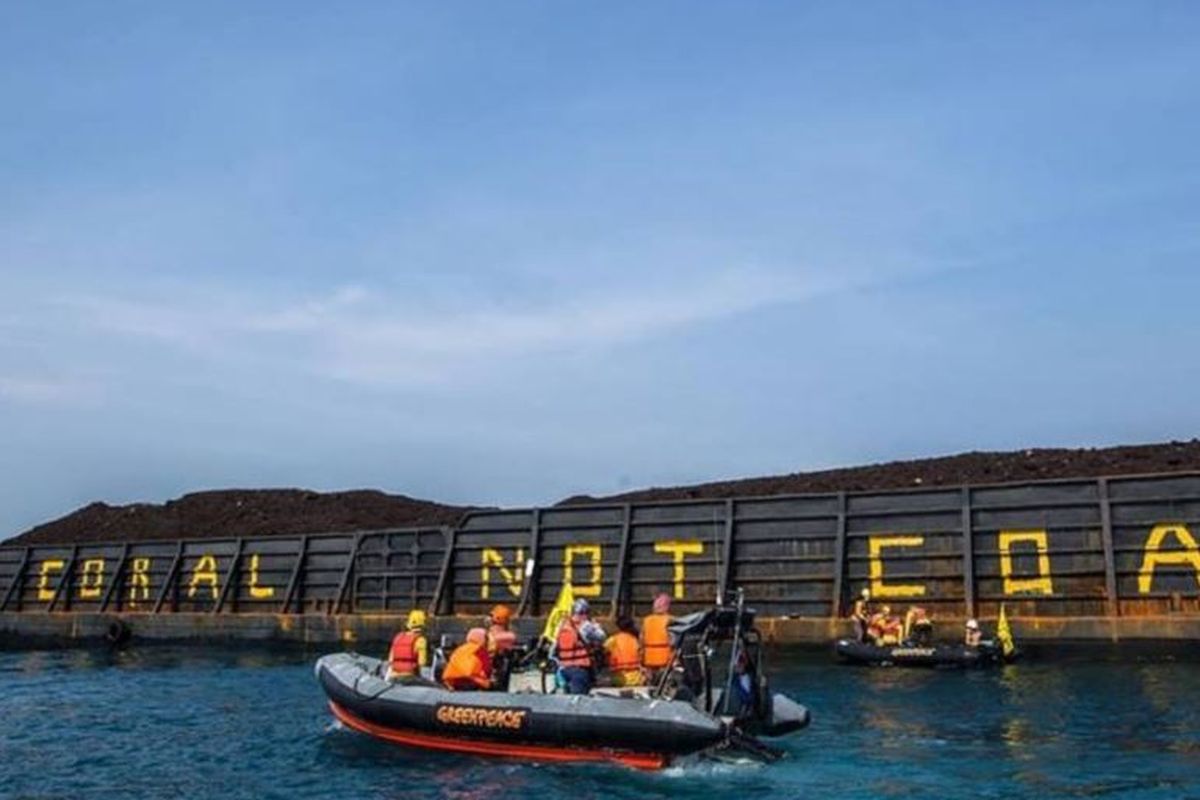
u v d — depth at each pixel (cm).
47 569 5134
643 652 1742
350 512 5403
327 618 4206
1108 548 2948
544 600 3738
